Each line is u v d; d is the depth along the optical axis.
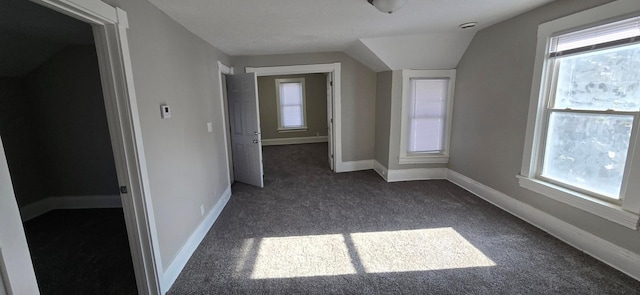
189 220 2.49
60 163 3.46
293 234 2.80
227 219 3.19
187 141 2.52
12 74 3.07
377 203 3.53
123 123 1.65
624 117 2.01
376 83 4.82
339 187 4.20
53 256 2.46
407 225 2.91
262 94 7.80
